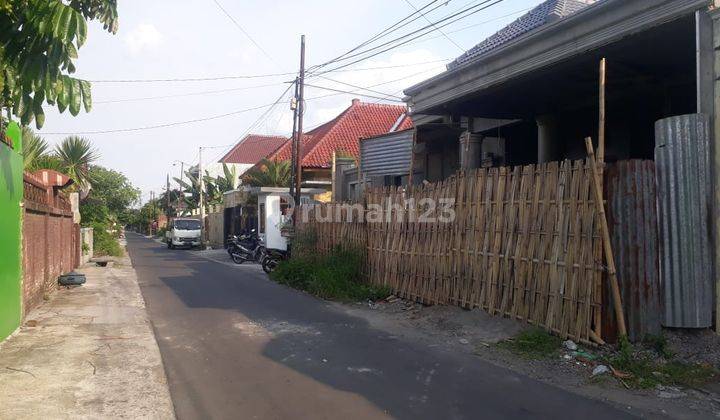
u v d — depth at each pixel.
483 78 10.18
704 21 6.42
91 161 21.03
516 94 10.80
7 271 7.80
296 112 19.78
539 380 5.74
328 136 27.25
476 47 14.70
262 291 13.02
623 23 7.39
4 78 4.23
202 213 40.03
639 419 4.63
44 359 6.73
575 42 8.16
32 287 10.16
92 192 26.39
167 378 6.03
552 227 7.14
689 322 6.25
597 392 5.33
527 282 7.53
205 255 27.97
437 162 16.84
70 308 10.55
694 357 5.96
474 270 8.65
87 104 4.57
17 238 8.41
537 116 12.71
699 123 6.32
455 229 9.18
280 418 4.79
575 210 6.77
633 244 6.30
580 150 12.80
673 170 6.39
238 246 22.09
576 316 6.68
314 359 6.73
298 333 8.25
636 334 6.27
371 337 7.93
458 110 12.23
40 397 5.31
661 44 7.76
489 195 8.40
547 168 7.29
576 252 6.71
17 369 6.29
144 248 36.44
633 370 5.72
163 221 77.94
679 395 5.18
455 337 7.79
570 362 6.20
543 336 6.88
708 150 6.32
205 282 14.92
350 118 29.12
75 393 5.46
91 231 23.73
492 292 8.19
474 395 5.30
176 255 27.89
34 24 4.12
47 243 11.93
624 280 6.29
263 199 25.16
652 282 6.33
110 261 22.16
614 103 11.44
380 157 15.95
